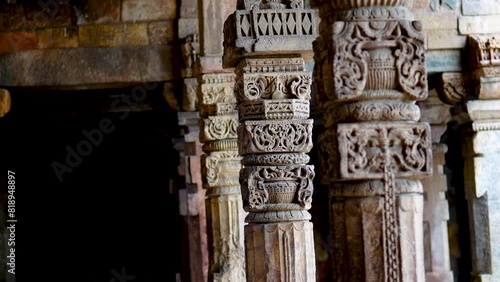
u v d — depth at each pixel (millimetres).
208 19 14164
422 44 6445
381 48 6434
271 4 9570
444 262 17375
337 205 6543
